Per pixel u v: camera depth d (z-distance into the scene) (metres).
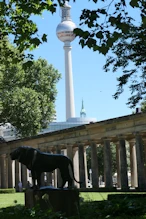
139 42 27.64
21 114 70.88
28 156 21.70
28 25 23.73
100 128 63.94
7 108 70.31
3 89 70.25
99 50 15.86
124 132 59.31
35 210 14.99
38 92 77.81
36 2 18.70
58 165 21.89
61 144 71.81
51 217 13.59
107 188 55.25
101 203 15.80
